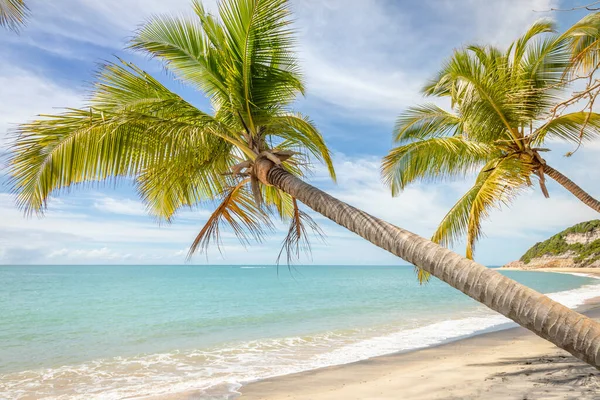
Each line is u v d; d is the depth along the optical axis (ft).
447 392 19.43
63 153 13.67
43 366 30.55
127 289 127.44
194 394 22.12
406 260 9.79
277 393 21.70
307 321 52.90
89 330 48.73
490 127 23.63
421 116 31.35
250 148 16.74
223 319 56.80
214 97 19.38
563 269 291.38
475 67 23.49
